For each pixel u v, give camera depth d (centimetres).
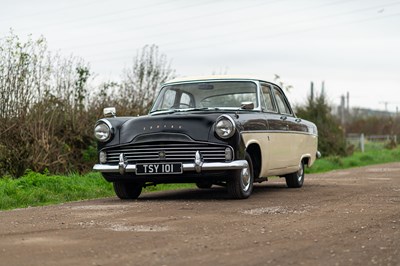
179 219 703
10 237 592
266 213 754
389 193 1007
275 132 1024
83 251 515
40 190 1024
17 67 1361
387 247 530
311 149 1217
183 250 516
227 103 1010
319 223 667
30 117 1351
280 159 1048
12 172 1306
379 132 5472
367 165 2269
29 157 1324
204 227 641
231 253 504
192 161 889
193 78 1057
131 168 905
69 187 1086
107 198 1019
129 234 598
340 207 812
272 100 1070
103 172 930
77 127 1456
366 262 472
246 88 1025
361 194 993
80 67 1504
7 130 1302
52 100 1413
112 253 506
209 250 516
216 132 884
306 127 1184
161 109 1030
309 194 1012
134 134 910
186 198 970
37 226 666
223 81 1038
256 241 557
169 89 1053
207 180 918
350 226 645
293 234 595
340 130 2612
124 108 1562
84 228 644
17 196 958
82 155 1473
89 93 1533
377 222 673
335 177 1474
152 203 889
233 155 886
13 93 1348
